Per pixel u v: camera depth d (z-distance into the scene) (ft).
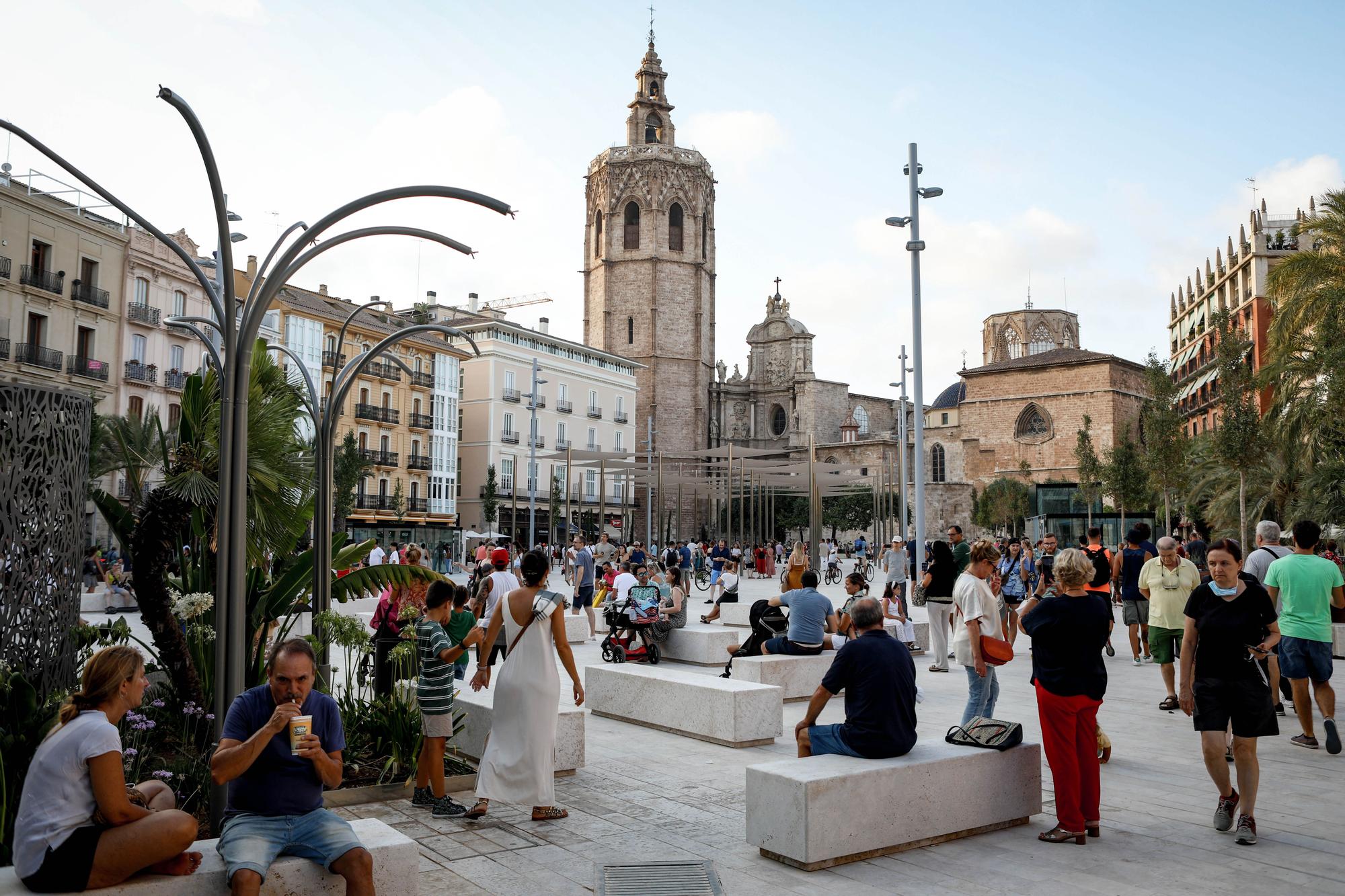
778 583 137.39
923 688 44.14
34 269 138.31
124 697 15.29
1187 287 254.27
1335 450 86.02
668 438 308.81
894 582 75.92
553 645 24.07
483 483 242.99
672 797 25.91
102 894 14.33
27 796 14.56
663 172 312.09
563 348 270.67
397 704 27.68
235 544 21.81
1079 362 279.28
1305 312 85.10
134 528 33.35
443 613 24.97
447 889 18.95
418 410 220.23
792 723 36.19
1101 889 18.86
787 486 166.71
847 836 20.47
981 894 18.65
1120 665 51.75
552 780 23.81
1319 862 20.43
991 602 27.58
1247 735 21.98
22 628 21.89
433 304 241.76
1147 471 157.28
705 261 321.52
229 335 21.97
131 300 154.81
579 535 78.95
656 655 51.44
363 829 17.78
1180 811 24.34
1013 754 23.29
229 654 21.65
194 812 23.47
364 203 23.47
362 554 40.81
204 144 21.30
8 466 21.53
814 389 320.29
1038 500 148.46
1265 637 23.22
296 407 35.50
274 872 15.64
